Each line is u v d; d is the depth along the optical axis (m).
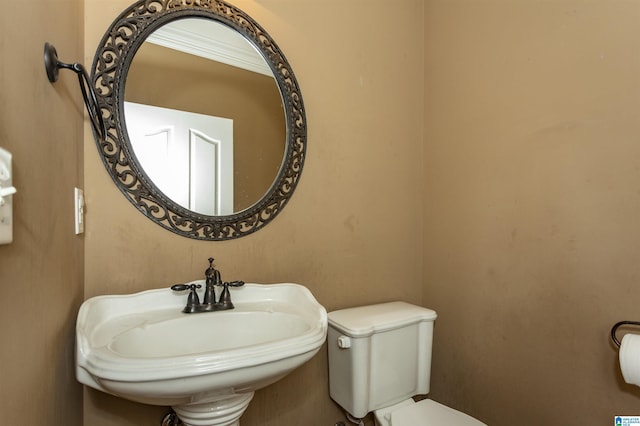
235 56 1.18
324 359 1.33
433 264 1.58
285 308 1.06
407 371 1.29
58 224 0.70
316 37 1.35
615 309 0.97
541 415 1.15
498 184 1.30
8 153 0.44
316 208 1.34
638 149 0.93
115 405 0.95
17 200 0.50
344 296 1.41
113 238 0.97
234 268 1.16
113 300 0.92
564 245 1.10
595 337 1.02
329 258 1.37
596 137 1.02
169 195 1.05
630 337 0.88
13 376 0.48
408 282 1.60
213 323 0.97
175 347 0.91
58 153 0.71
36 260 0.58
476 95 1.39
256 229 1.20
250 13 1.20
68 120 0.78
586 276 1.04
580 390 1.05
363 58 1.48
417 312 1.33
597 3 1.02
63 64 0.69
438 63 1.57
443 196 1.54
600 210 1.01
